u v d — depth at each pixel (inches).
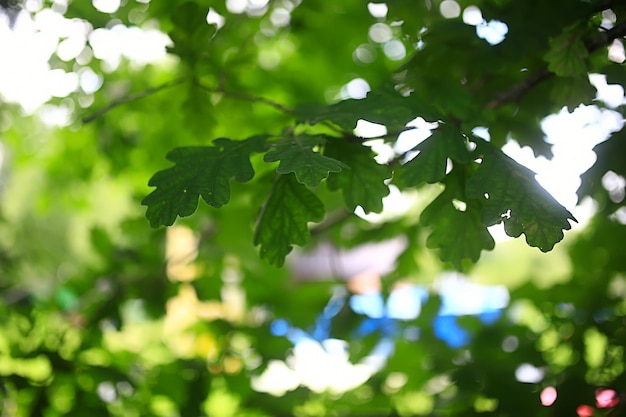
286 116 45.5
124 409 53.8
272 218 35.5
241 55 46.2
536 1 40.5
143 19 51.4
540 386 50.5
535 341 55.0
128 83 55.9
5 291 56.0
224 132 50.1
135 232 59.7
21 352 51.0
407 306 65.0
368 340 59.1
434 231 37.3
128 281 57.6
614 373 50.2
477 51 40.9
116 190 70.8
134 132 56.5
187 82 49.1
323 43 58.4
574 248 58.6
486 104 41.3
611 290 56.1
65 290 56.9
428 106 36.5
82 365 51.4
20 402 50.1
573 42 37.8
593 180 42.5
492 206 32.6
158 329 65.3
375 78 59.1
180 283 57.9
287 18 56.7
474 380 51.2
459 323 59.2
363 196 36.4
